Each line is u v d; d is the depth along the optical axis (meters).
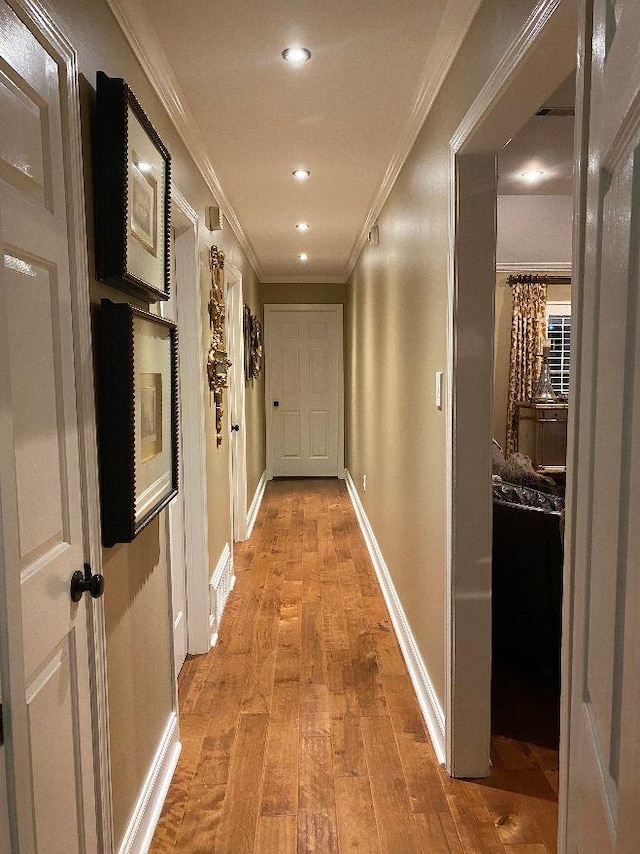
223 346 3.72
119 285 1.58
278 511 6.08
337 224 4.64
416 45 2.05
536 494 2.89
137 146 1.61
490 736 2.16
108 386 1.48
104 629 1.47
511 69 1.40
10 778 0.98
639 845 0.50
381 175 3.44
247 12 1.85
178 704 2.51
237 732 2.41
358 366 5.86
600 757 0.66
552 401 5.59
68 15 1.31
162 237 1.95
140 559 1.85
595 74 0.71
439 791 2.05
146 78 2.04
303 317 7.49
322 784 2.10
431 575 2.46
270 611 3.62
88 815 1.37
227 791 2.07
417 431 2.76
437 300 2.31
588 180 0.76
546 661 2.73
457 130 1.91
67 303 1.26
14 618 0.99
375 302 4.36
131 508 1.50
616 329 0.61
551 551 2.61
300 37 2.00
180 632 2.92
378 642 3.21
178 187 2.55
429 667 2.49
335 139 2.89
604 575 0.65
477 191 1.98
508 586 2.79
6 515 0.96
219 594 3.45
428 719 2.44
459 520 2.06
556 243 5.86
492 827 1.89
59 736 1.22
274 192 3.77
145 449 1.71
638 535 0.52
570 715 0.86
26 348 1.08
